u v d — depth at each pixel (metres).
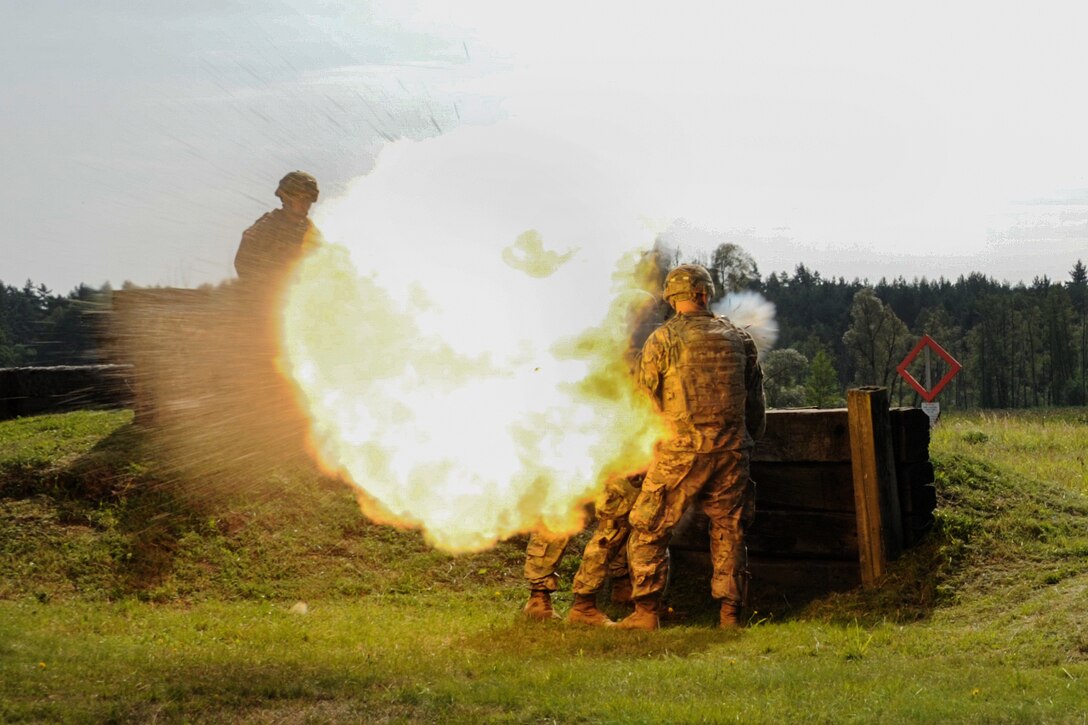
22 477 11.51
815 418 10.67
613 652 8.49
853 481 10.23
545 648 8.63
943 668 7.34
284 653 8.14
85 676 7.05
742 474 9.65
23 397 14.55
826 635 8.75
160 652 7.99
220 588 10.62
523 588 11.14
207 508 11.49
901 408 10.53
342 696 6.73
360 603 10.59
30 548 10.62
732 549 9.62
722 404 9.54
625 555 10.55
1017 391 106.50
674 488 9.55
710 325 9.70
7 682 6.78
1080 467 15.68
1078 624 8.02
